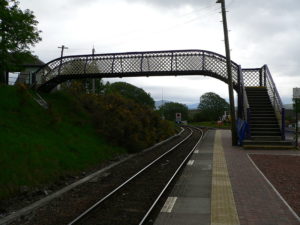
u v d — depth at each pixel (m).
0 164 10.77
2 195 9.62
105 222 7.81
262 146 20.23
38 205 9.09
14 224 7.75
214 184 10.83
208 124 72.81
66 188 11.07
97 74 24.22
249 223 7.16
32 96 20.72
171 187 11.15
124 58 24.19
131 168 15.57
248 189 10.12
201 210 8.17
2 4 17.81
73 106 23.20
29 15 19.36
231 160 15.93
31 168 11.72
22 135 14.14
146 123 26.56
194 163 15.36
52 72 24.11
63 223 7.77
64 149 15.39
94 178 12.98
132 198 9.95
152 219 7.95
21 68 20.41
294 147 19.89
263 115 22.73
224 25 23.47
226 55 23.56
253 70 27.19
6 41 18.34
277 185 10.66
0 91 18.23
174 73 24.03
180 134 39.22
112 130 21.27
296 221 7.29
